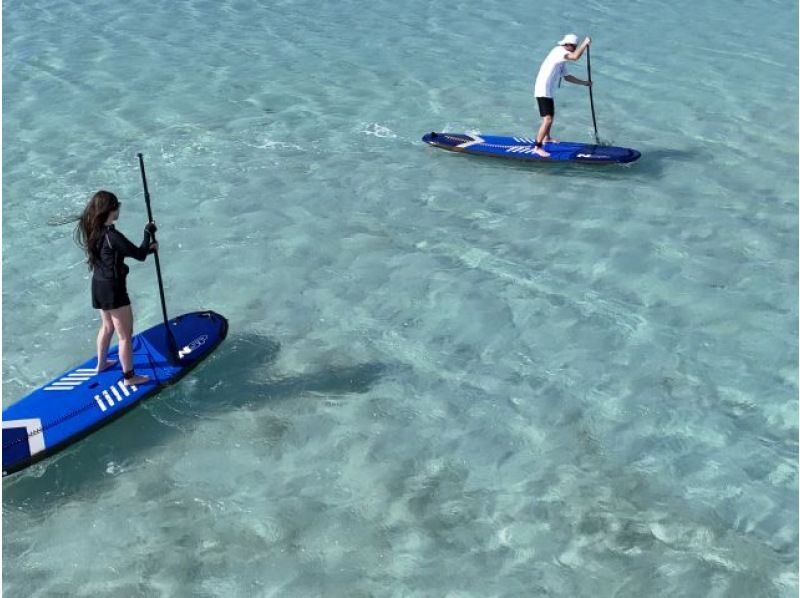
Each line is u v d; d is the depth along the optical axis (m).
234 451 8.46
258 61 18.16
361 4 21.72
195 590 7.11
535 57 18.41
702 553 7.45
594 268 11.38
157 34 19.56
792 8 21.28
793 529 7.69
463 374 9.52
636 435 8.72
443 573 7.25
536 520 7.75
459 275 11.20
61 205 12.81
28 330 10.16
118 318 8.42
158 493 8.01
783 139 14.87
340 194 13.12
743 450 8.55
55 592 7.08
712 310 10.57
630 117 15.71
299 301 10.70
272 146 14.65
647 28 19.94
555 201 12.96
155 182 13.46
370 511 7.82
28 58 18.03
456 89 16.89
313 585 7.14
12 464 7.99
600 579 7.21
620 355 9.82
